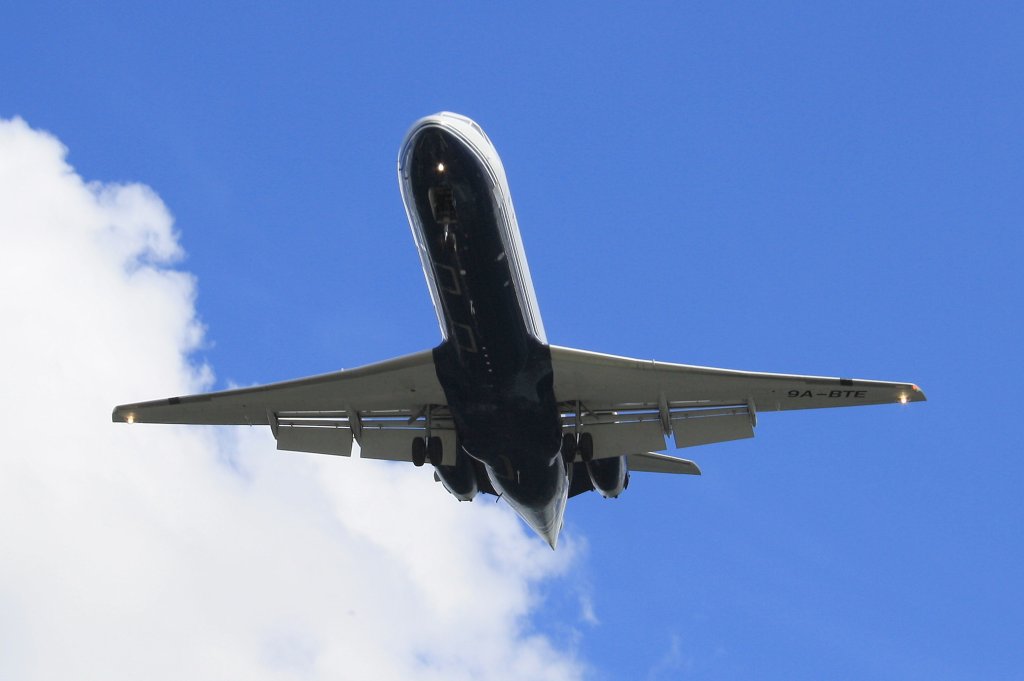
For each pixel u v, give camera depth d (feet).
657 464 376.48
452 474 340.80
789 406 325.01
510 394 307.58
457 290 291.58
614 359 312.71
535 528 354.74
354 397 332.19
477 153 284.20
